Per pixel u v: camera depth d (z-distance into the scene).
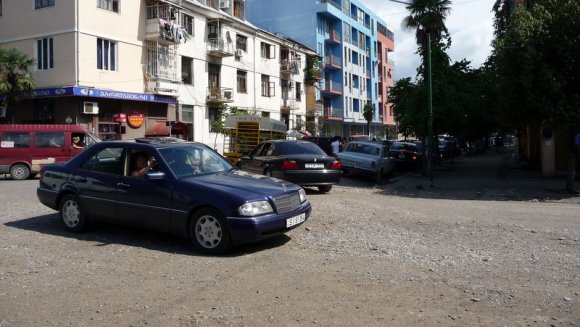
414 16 29.48
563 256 6.28
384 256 6.34
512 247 6.81
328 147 28.30
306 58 49.00
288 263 6.08
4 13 26.84
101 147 7.80
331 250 6.68
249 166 13.91
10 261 6.22
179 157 7.38
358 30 67.12
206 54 33.50
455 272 5.62
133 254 6.56
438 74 22.30
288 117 44.97
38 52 26.11
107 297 4.94
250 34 38.47
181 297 4.92
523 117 14.59
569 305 4.61
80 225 7.76
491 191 15.68
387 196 13.96
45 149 19.41
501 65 14.51
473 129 27.27
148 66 28.92
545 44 13.63
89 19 25.38
